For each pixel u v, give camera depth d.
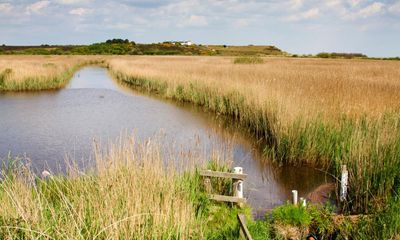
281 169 11.50
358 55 88.00
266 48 135.38
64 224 5.78
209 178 8.68
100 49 110.88
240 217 6.32
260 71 28.39
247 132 16.11
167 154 11.62
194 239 6.20
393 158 8.89
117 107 22.92
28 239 5.27
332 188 9.80
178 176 8.41
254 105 16.53
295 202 7.85
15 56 81.94
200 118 19.23
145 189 6.96
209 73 27.59
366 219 6.89
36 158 12.45
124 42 130.12
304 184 10.30
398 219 6.56
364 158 9.12
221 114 20.06
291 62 49.53
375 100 14.09
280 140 12.65
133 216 5.65
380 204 7.60
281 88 17.30
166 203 6.50
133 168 7.55
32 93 29.05
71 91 30.62
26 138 15.17
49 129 16.84
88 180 7.70
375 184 8.61
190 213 6.97
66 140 14.81
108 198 6.33
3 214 5.80
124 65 45.38
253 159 12.45
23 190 6.50
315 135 11.88
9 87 30.23
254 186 10.20
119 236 5.60
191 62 48.69
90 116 20.02
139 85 34.44
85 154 12.78
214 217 7.67
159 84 29.73
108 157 8.00
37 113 20.81
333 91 16.61
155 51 113.19
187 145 13.68
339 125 12.39
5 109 21.98
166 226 5.94
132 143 8.23
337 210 8.37
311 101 14.52
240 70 29.80
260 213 8.39
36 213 5.65
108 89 32.09
